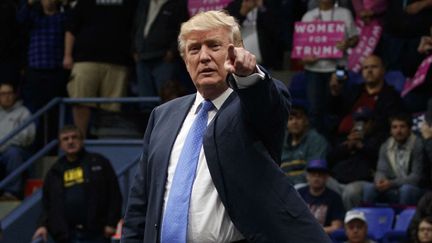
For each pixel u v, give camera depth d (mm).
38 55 16531
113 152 15742
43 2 16594
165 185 6340
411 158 12750
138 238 6590
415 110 13945
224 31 6191
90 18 16031
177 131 6426
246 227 6082
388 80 14789
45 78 16578
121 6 15992
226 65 5832
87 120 16000
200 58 6184
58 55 16609
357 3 14883
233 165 6098
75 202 13438
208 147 6168
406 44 14578
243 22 14883
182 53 6367
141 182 6609
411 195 12508
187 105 6523
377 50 14641
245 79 5855
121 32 16047
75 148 13570
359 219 11852
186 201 6203
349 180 13062
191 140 6320
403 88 14266
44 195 13656
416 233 11453
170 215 6234
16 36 16844
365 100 13906
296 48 14656
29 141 16047
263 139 6137
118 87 16109
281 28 15070
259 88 5867
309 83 14586
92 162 13586
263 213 6055
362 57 14586
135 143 15648
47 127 16141
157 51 15500
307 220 6102
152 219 6344
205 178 6203
